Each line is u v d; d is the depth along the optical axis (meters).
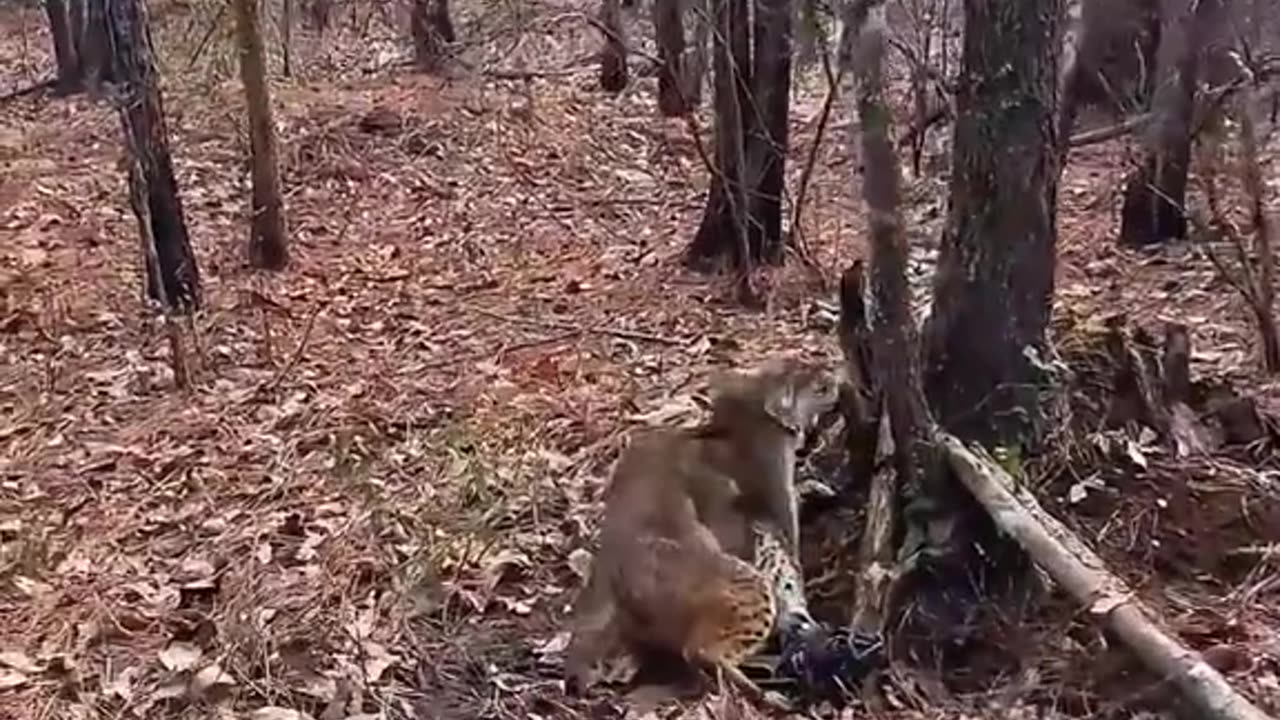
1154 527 2.14
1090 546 2.09
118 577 2.51
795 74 5.09
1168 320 3.30
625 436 2.78
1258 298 2.96
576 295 3.99
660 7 5.64
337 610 2.27
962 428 2.01
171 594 2.41
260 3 5.61
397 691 2.04
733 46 3.87
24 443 3.16
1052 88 1.93
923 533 2.00
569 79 6.55
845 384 2.22
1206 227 3.62
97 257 4.45
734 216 3.92
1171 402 2.38
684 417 2.82
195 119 5.61
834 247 3.99
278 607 2.30
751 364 3.13
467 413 3.07
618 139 5.61
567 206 4.90
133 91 3.76
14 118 6.20
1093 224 4.21
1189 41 3.79
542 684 2.03
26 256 4.41
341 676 2.08
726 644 1.98
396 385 3.32
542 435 2.90
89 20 6.07
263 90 4.21
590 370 3.34
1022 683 1.89
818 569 2.16
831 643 1.96
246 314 3.91
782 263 3.96
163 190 3.84
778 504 2.09
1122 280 3.70
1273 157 4.04
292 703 2.05
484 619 2.22
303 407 3.22
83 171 5.33
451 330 3.73
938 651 1.95
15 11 8.77
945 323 2.01
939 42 3.10
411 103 5.85
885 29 2.44
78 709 2.10
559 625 2.17
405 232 4.68
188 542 2.62
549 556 2.39
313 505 2.69
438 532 2.47
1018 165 1.93
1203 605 2.01
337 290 4.13
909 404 1.99
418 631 2.19
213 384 3.42
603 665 2.04
